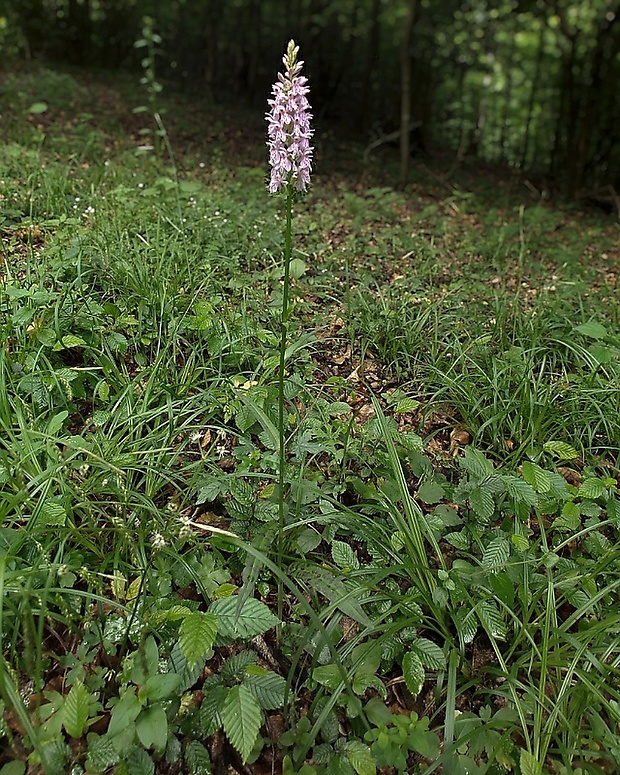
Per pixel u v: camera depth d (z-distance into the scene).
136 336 3.26
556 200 9.79
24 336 2.98
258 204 6.05
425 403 3.26
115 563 2.16
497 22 12.20
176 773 1.82
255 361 3.31
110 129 8.32
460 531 2.53
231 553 2.33
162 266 3.89
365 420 3.14
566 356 3.73
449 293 4.42
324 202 6.80
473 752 1.88
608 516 2.47
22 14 12.27
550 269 5.59
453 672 1.97
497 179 11.10
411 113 12.70
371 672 1.97
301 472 2.48
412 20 8.38
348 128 12.83
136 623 2.04
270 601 2.26
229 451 2.77
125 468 2.44
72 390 2.83
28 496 2.19
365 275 4.60
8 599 1.99
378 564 2.32
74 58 13.02
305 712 1.99
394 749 1.80
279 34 13.15
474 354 3.62
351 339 3.72
